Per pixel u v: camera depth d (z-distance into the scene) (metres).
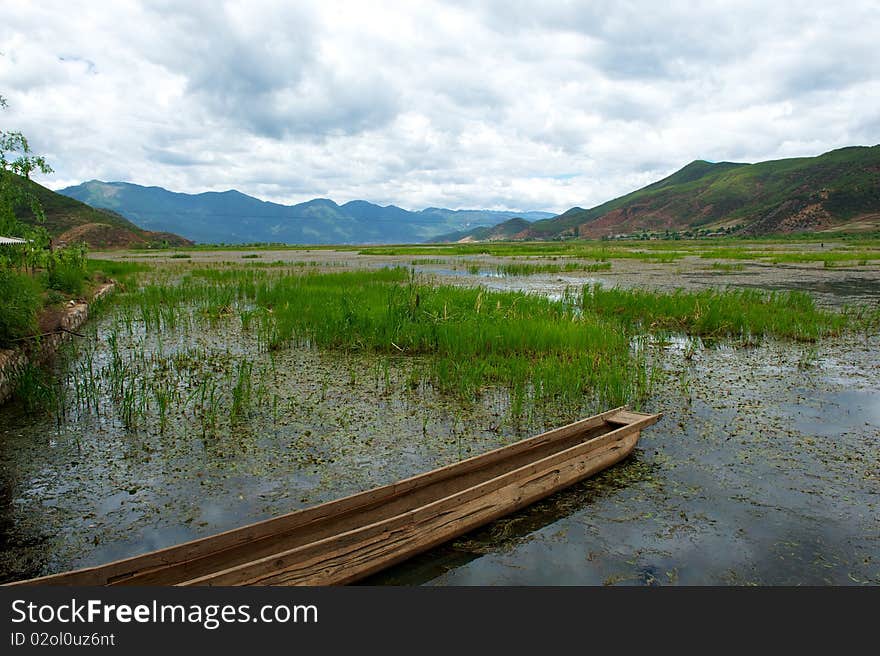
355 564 4.20
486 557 4.66
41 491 5.63
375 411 7.99
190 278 24.84
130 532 4.94
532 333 11.39
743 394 8.90
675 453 6.69
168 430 7.19
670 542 4.87
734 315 13.96
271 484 5.84
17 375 8.63
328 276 24.03
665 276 27.59
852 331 13.91
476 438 7.09
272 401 8.35
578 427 6.62
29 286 11.55
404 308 13.16
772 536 4.96
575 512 5.34
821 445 6.94
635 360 10.53
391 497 5.05
